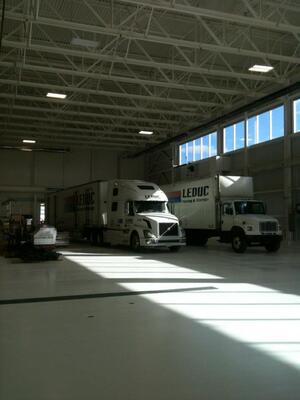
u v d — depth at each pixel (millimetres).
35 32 20094
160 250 21203
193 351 5207
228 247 23328
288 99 25375
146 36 16234
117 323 6582
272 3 15766
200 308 7645
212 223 21375
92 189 24609
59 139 39469
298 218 24906
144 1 14031
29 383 4203
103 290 9508
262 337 5805
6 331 6133
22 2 14977
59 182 44000
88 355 5062
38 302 8211
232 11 17266
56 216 32250
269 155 27203
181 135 34250
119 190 21891
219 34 19656
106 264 14797
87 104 25953
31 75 25828
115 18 18266
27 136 38562
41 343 5547
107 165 45719
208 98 29609
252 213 20359
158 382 4230
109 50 20891
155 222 19234
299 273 12461
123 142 41031
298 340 5672
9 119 33750
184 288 9781
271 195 27359
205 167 34000
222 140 32406
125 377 4363
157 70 24969
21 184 42781
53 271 12836
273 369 4590
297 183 24969
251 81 26391
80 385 4152
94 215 24109
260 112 27891
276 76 21578
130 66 24391
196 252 20016
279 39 20812
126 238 20828
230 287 9938
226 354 5098
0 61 20828
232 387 4109
